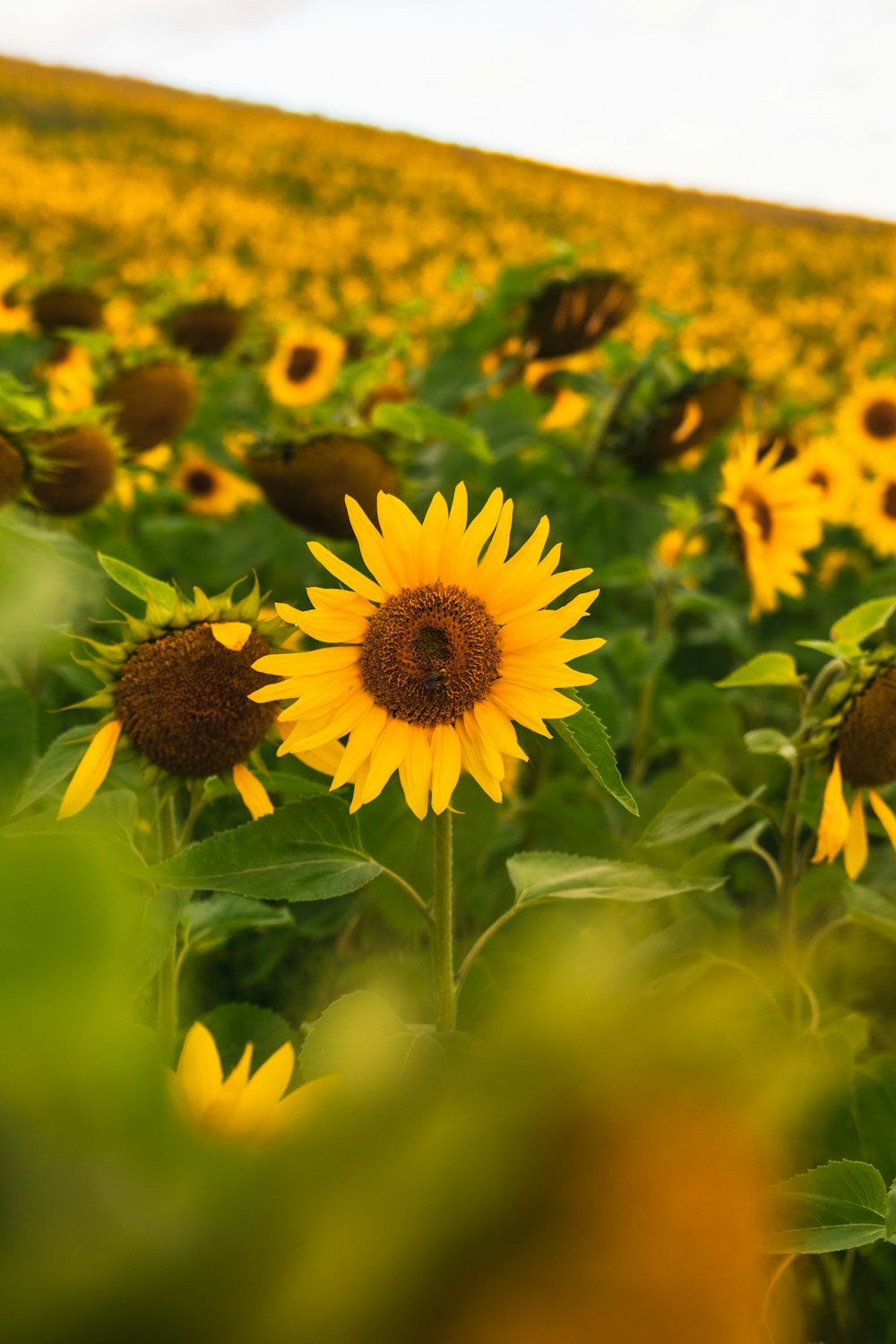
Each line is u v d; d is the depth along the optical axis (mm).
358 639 1047
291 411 2623
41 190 8789
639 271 8961
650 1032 182
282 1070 833
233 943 1519
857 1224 991
